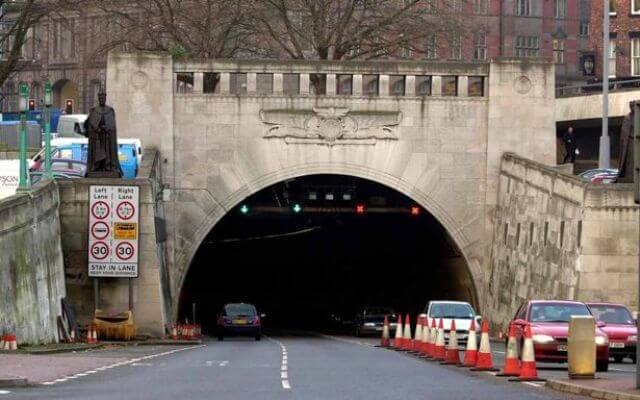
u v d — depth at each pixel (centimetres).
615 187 10012
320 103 12306
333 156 12325
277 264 17938
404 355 8494
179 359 7750
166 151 12244
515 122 12425
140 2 15850
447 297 13675
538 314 7281
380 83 12369
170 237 12238
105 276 10412
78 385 5441
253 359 7831
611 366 7488
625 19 17412
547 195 10925
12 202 8388
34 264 9044
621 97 15675
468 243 12469
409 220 14238
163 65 12244
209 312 18000
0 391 5059
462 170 12431
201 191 12269
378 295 16488
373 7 15050
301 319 18025
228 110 12275
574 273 10112
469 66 12431
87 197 10450
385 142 12356
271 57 16262
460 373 6384
